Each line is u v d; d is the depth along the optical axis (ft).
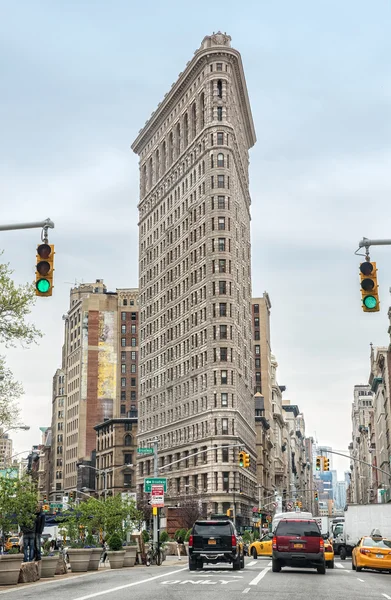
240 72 470.80
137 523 219.20
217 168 440.86
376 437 609.83
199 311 438.40
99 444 604.90
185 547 254.47
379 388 561.02
